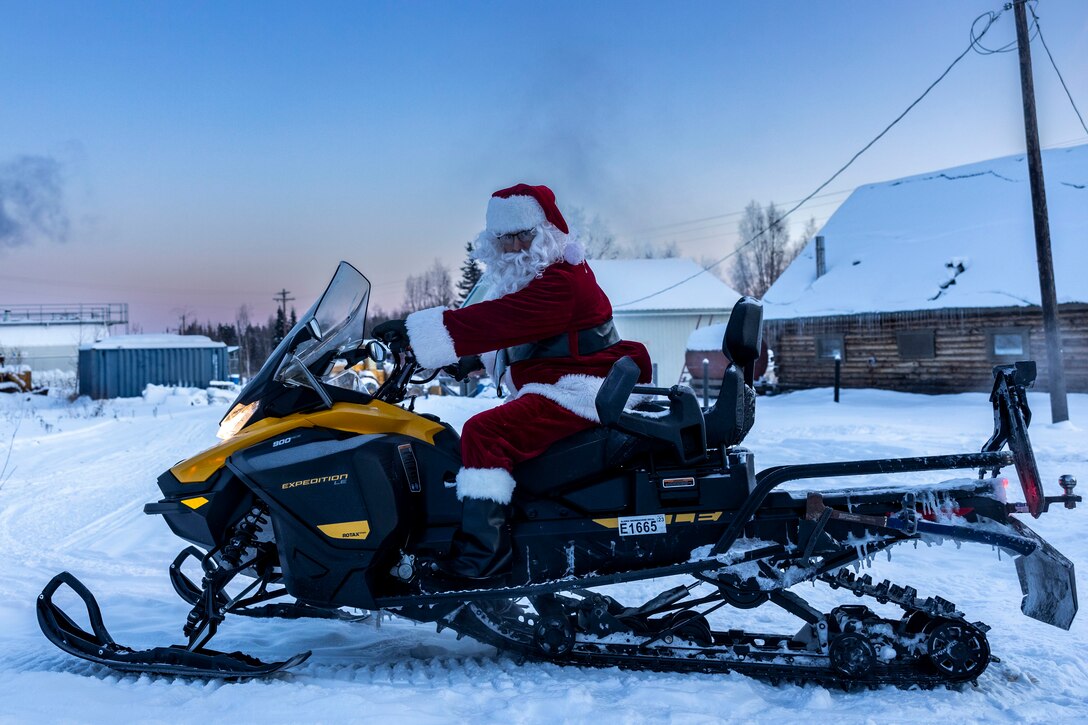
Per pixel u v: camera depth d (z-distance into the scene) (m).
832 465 3.04
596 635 3.23
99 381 29.11
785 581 3.06
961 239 21.55
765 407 18.03
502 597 3.10
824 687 3.02
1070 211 20.50
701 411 3.15
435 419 3.51
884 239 23.52
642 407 3.47
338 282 3.51
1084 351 17.77
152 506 3.32
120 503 7.80
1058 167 22.36
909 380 20.67
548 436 3.18
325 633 3.84
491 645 3.43
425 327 3.18
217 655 3.13
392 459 3.24
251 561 3.38
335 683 3.04
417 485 3.30
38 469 10.52
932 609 3.01
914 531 3.01
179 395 26.81
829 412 15.56
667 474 3.18
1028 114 12.69
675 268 36.88
